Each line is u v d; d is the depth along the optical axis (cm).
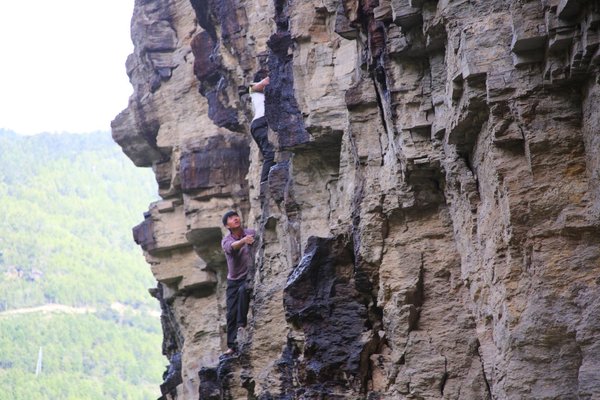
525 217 3083
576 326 2970
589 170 3000
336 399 4169
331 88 4638
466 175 3469
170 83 7756
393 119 3784
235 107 6544
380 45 3894
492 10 3216
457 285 3825
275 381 4881
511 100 3092
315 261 4356
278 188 5094
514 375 3061
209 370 6112
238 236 5572
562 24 2920
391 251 3944
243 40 6075
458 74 3231
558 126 3048
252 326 5169
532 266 3073
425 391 3759
